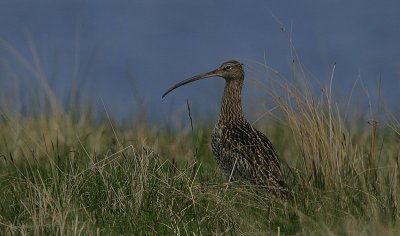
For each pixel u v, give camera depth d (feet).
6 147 85.56
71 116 98.02
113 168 75.61
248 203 71.05
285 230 67.05
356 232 62.75
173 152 88.02
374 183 74.49
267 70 82.79
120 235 66.23
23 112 97.04
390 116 86.94
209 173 80.89
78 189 71.26
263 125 98.12
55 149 87.56
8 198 72.49
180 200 70.64
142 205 69.36
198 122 105.09
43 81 99.60
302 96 79.00
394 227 65.00
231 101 86.84
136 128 98.02
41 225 64.08
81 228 63.26
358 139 88.63
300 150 79.36
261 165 78.59
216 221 67.41
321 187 75.41
